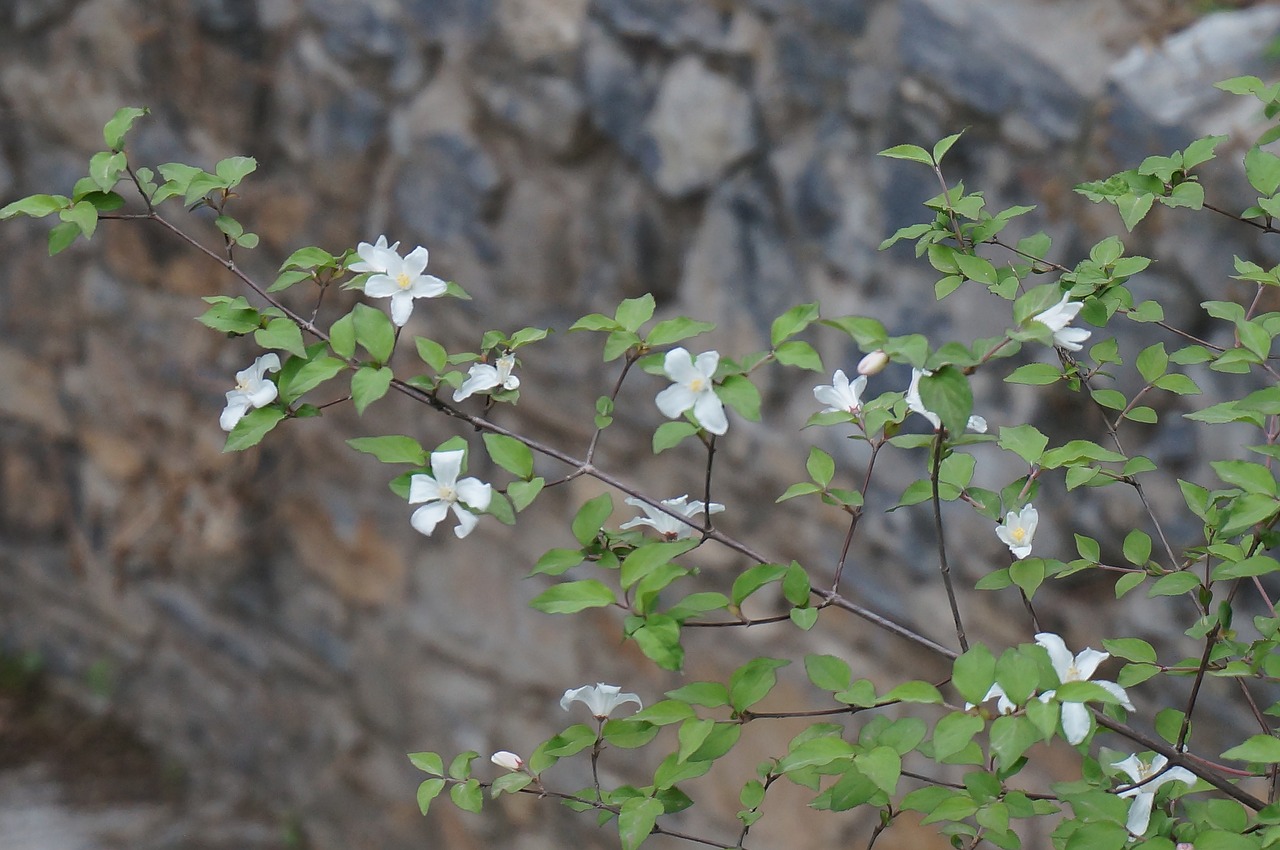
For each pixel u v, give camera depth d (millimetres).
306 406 1521
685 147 2312
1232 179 1857
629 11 2342
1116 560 1939
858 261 2162
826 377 2207
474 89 2506
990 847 1906
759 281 2273
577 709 2570
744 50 2248
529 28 2434
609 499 1521
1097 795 1508
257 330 1528
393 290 1532
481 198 2521
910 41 2090
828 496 1530
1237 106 1869
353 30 2611
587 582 1493
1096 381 1930
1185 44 1945
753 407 1462
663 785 1519
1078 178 1957
